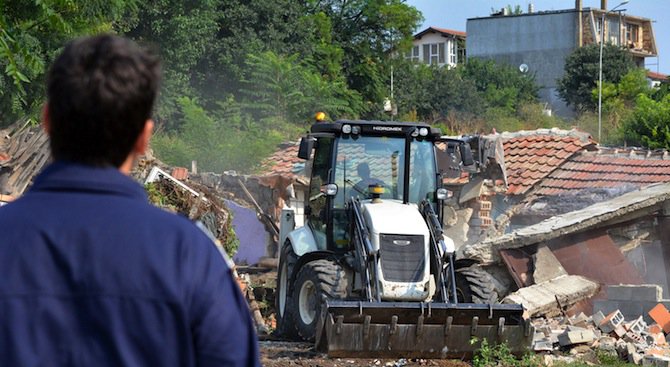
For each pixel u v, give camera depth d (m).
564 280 20.12
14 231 3.24
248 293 19.61
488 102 89.44
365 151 16.27
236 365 3.20
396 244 14.95
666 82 94.69
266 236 27.31
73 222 3.24
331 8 70.62
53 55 21.98
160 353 3.16
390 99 71.12
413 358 13.66
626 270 20.97
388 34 72.38
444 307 13.62
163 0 45.62
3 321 3.14
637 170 31.39
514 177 31.62
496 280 20.88
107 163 3.37
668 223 21.70
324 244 16.38
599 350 15.14
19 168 19.22
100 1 23.48
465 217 27.77
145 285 3.17
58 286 3.17
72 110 3.27
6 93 22.58
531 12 121.00
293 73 49.72
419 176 16.34
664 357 14.61
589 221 20.84
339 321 13.29
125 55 3.33
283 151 36.72
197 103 49.31
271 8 53.94
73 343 3.14
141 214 3.29
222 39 51.59
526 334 13.84
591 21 117.56
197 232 3.33
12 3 19.52
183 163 36.84
